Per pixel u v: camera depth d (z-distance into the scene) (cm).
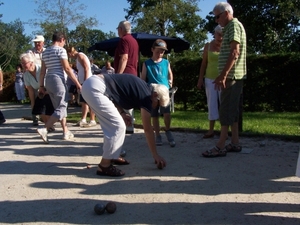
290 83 1277
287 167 477
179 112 1321
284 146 601
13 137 744
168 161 522
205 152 540
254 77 1321
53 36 684
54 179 453
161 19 3422
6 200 387
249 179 431
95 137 724
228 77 522
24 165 519
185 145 628
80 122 870
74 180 446
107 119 443
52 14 2803
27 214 349
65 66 662
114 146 448
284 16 2703
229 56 506
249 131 749
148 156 555
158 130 627
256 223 314
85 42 2944
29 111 1375
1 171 493
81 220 332
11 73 2161
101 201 376
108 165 460
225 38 525
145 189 407
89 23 2867
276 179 430
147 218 331
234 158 529
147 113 443
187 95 1471
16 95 2034
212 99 667
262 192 388
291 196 376
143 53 1166
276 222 316
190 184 418
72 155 575
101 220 331
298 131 761
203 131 738
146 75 625
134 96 439
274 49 2673
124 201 374
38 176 466
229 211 341
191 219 326
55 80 661
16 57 5450
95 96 432
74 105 1580
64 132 704
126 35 633
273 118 1049
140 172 472
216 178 438
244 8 2811
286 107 1298
